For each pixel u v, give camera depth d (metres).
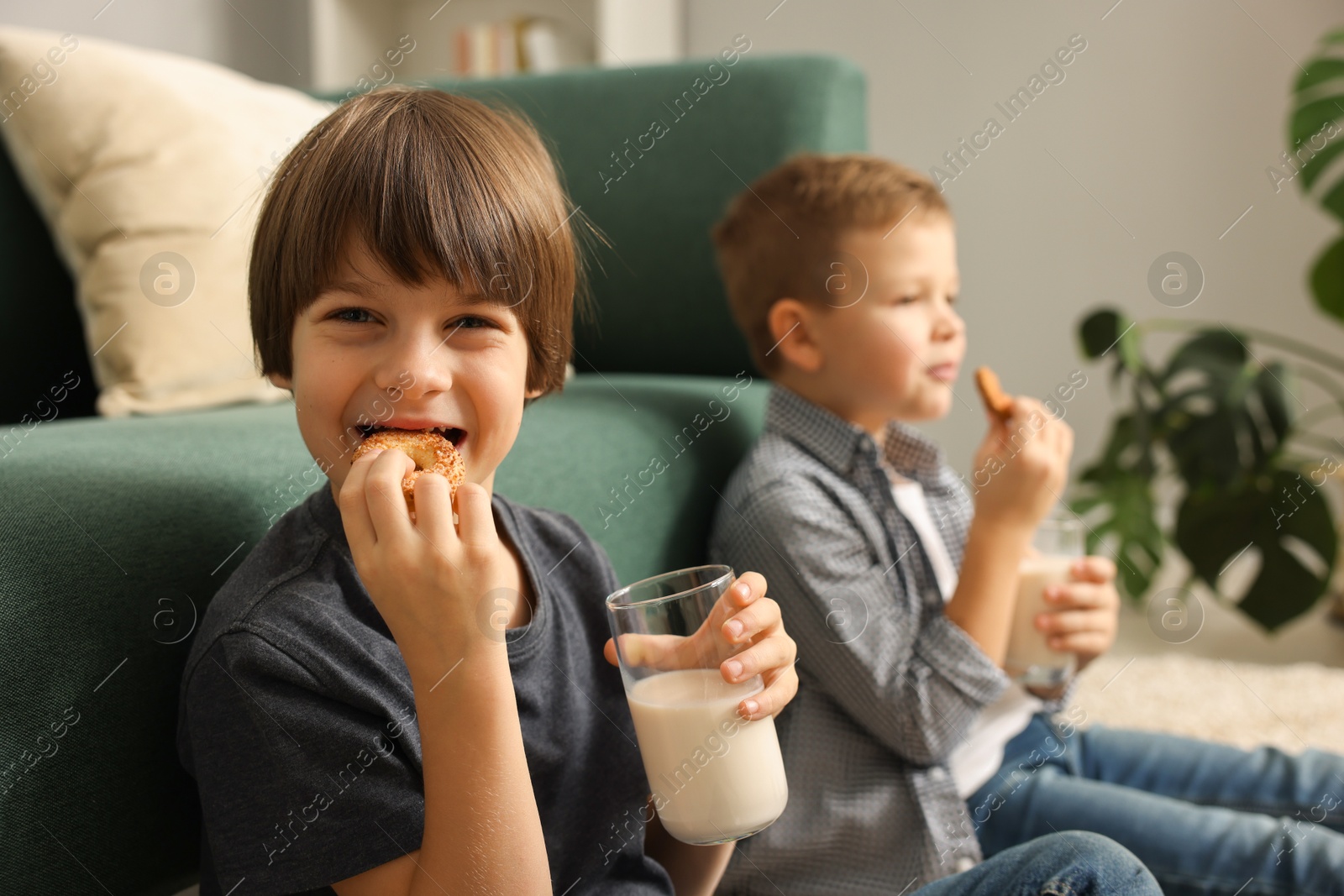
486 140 0.62
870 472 1.02
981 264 2.46
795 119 1.47
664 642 0.69
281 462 0.74
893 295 1.06
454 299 0.59
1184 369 1.91
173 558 0.62
